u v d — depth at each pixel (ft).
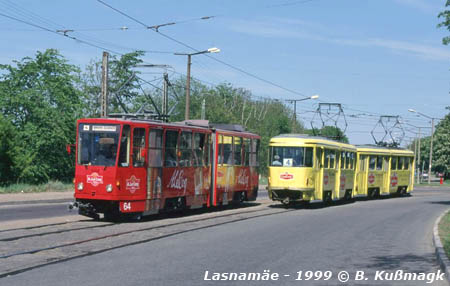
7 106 137.80
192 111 232.94
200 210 82.84
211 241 46.26
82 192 61.05
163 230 53.62
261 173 222.89
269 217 71.56
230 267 34.09
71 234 48.70
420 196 151.02
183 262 35.55
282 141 91.20
